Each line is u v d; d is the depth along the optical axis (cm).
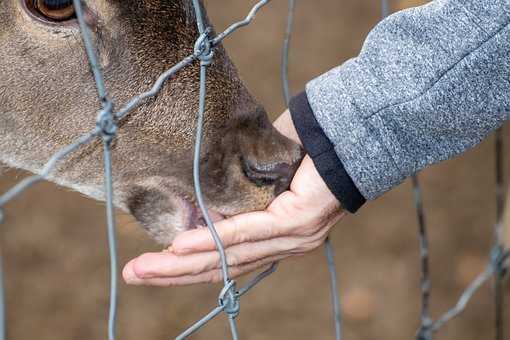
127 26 308
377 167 271
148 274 269
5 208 618
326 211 279
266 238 278
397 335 567
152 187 325
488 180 655
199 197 246
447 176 656
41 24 310
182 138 318
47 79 317
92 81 315
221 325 563
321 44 759
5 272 584
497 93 262
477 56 258
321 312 575
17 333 550
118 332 557
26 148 333
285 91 328
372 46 271
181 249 264
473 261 602
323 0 801
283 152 320
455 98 262
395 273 598
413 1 764
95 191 332
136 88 313
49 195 633
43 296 573
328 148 273
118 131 316
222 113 320
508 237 402
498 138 390
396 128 268
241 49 746
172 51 313
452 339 562
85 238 606
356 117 269
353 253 608
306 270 594
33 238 605
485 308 575
